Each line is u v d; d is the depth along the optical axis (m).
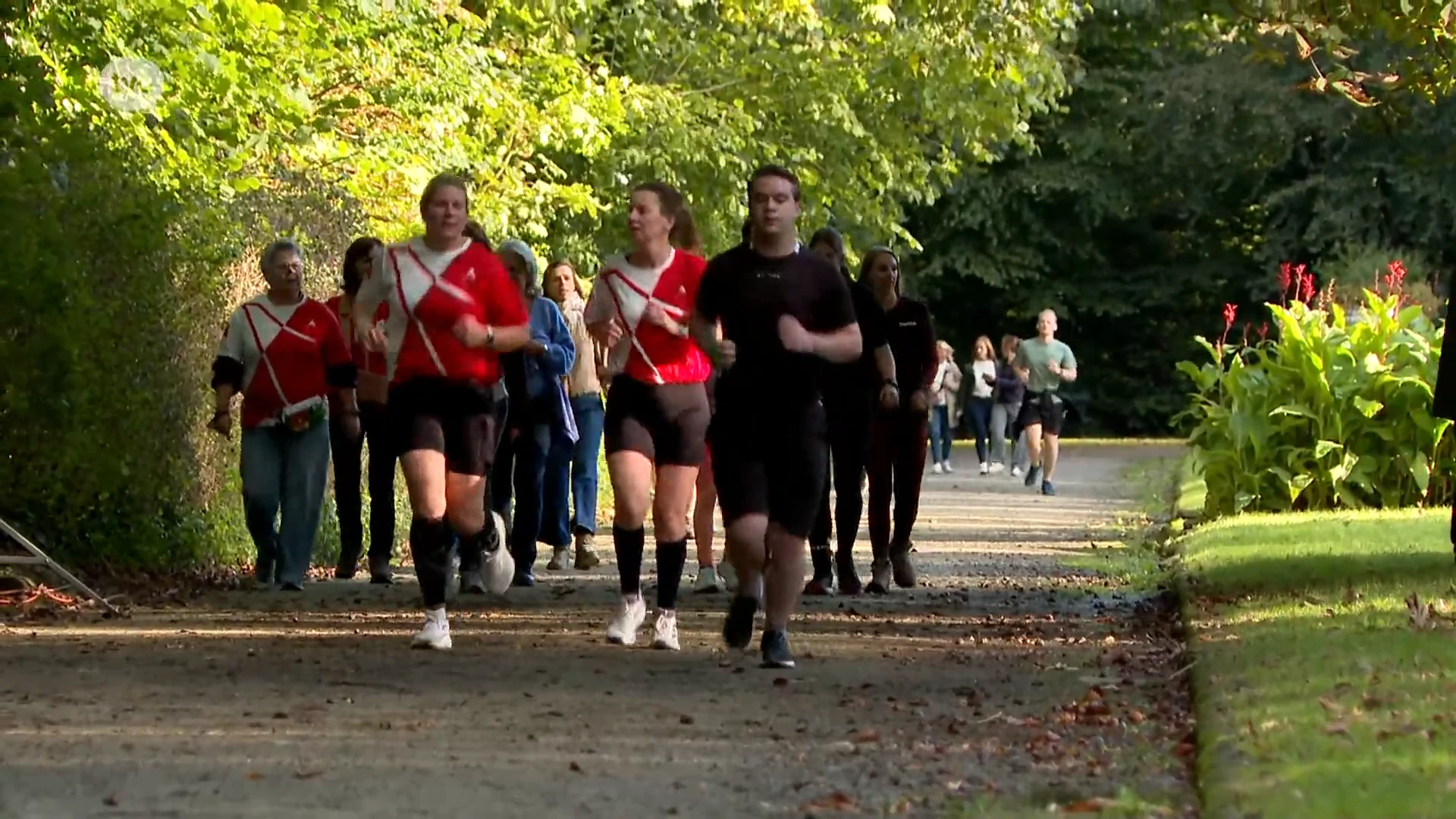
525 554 17.20
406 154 23.47
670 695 11.05
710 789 8.48
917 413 17.00
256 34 21.03
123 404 16.69
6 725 9.85
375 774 8.77
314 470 16.95
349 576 17.83
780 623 12.19
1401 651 10.70
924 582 17.84
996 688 11.34
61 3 18.77
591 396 18.92
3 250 15.83
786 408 12.06
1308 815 7.10
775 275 11.95
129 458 16.80
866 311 16.30
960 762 9.05
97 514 16.91
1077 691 11.16
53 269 15.88
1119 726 9.93
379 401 17.41
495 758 9.17
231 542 18.30
